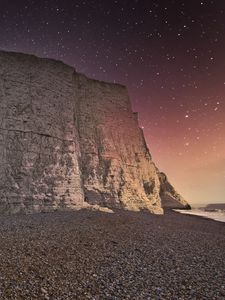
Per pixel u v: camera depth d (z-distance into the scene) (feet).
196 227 83.51
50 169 85.35
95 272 34.32
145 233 60.29
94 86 119.55
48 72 96.32
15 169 79.15
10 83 86.94
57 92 96.68
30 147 83.76
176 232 66.39
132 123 129.70
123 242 49.85
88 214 78.13
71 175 89.45
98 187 101.91
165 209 166.20
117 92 127.24
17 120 84.17
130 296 28.30
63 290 28.78
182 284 32.01
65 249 42.27
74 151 93.97
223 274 36.04
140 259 40.57
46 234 50.57
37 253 39.17
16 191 76.43
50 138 88.94
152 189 126.31
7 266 33.35
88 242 47.44
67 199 85.15
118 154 115.34
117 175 109.60
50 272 33.06
